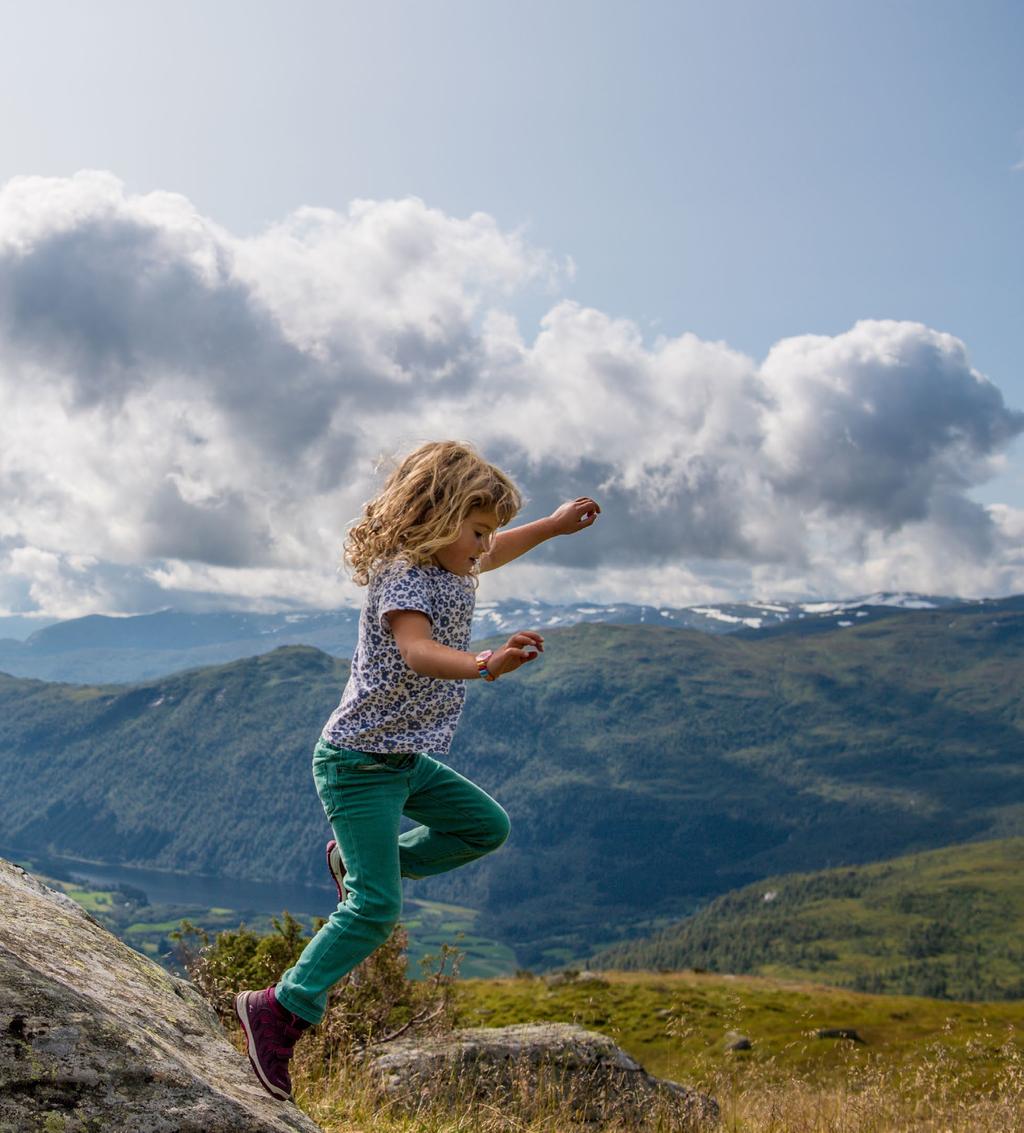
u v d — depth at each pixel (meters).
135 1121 3.16
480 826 4.32
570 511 4.84
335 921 3.98
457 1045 7.88
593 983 50.62
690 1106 7.66
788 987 61.62
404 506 3.92
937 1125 6.76
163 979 4.52
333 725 4.10
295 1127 3.68
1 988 3.31
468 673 3.51
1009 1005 56.91
